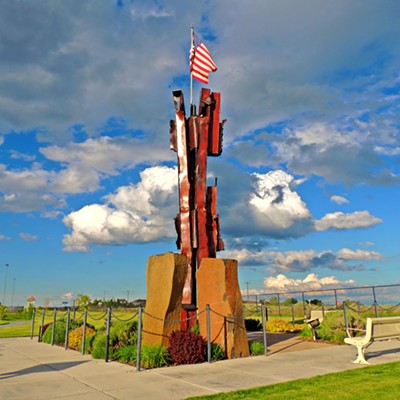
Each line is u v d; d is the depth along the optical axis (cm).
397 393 638
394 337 1042
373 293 1891
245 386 747
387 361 1001
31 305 5116
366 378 770
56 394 712
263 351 1209
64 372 938
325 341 1491
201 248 1542
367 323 980
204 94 1664
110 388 755
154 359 992
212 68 1769
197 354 1043
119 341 1195
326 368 923
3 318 4597
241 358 1110
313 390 678
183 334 1065
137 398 674
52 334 1597
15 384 805
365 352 1181
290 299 3047
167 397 677
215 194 1630
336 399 611
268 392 678
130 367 987
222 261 1183
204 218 1571
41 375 903
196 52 1798
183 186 1608
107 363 1058
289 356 1133
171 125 1695
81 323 1684
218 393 688
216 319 1163
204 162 1614
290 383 748
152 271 1184
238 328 1152
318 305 2680
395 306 1825
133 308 3381
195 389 733
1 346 1551
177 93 1647
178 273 1136
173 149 1672
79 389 751
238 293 1187
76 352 1325
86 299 4128
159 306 1126
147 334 1134
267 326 2044
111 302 4262
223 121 1714
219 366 981
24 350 1405
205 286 1205
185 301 1484
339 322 1505
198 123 1655
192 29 1856
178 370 934
